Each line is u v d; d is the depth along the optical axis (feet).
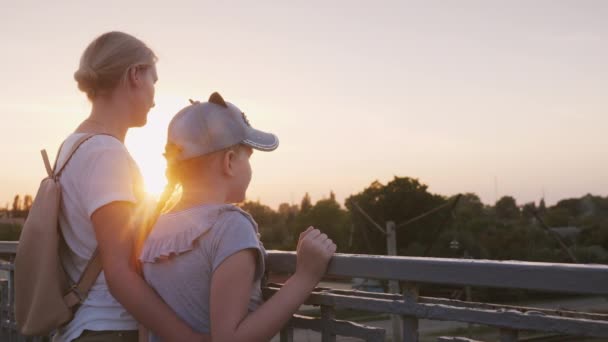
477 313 4.49
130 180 5.69
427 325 98.94
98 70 5.93
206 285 5.29
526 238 250.16
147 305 5.30
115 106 6.03
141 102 6.12
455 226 255.50
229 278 5.04
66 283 5.85
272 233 331.77
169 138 5.62
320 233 5.49
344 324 5.56
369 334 5.31
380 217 232.73
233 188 5.61
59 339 6.07
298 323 6.01
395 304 5.06
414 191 235.20
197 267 5.28
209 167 5.50
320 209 281.13
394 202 233.55
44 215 5.73
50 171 5.99
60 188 5.77
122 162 5.66
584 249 248.52
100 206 5.45
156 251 5.49
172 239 5.43
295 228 298.56
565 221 375.66
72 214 5.72
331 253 5.41
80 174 5.63
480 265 4.28
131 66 6.00
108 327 5.71
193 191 5.55
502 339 4.38
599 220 336.08
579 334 3.96
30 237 5.76
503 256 241.14
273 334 5.14
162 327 5.29
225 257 5.07
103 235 5.46
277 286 6.10
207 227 5.26
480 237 245.24
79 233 5.74
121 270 5.39
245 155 5.65
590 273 3.70
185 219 5.42
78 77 6.03
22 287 5.85
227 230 5.19
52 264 5.71
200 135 5.43
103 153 5.62
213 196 5.51
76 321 5.81
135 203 5.62
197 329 5.34
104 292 5.76
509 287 4.14
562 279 3.84
